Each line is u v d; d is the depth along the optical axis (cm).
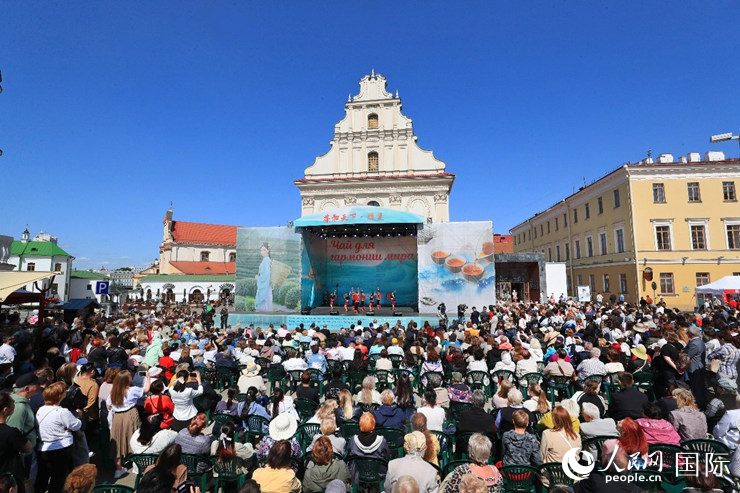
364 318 2109
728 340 695
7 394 407
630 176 3034
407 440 404
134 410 573
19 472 395
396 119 3881
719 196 2931
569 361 894
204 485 472
